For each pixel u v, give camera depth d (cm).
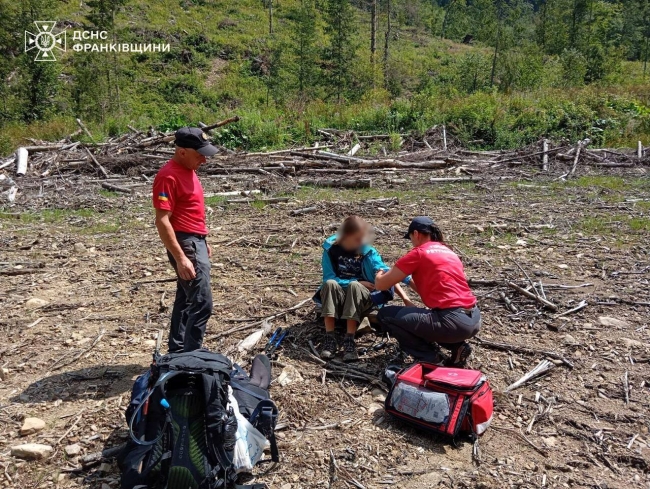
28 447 324
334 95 3300
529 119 1644
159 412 277
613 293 549
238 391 322
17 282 597
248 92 3453
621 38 5750
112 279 607
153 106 3084
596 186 1065
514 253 668
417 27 6216
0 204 947
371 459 326
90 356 443
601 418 365
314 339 467
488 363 431
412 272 405
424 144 1536
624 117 1719
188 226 378
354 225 433
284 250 698
